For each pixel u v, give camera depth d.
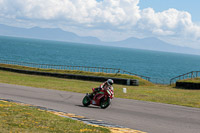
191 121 12.40
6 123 9.02
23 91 23.20
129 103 18.09
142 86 41.31
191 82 37.12
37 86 29.39
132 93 25.91
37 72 58.44
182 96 24.45
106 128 9.75
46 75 56.31
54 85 32.09
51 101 17.83
